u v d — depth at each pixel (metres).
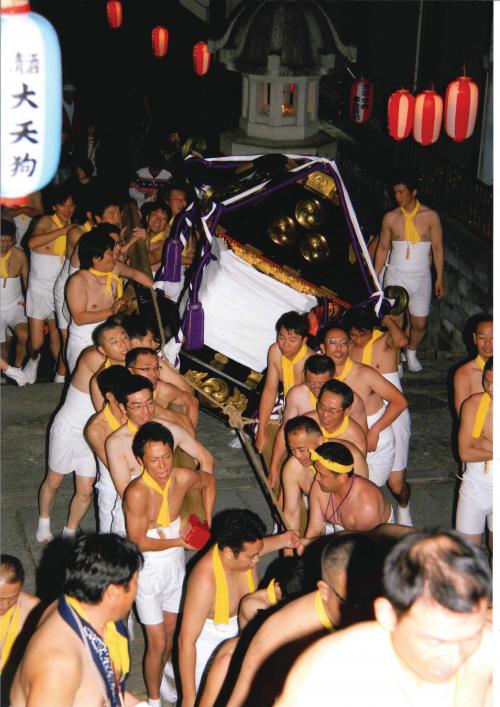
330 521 5.66
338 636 2.85
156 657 5.68
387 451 6.97
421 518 7.74
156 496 5.47
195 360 7.71
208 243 7.54
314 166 7.63
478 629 2.55
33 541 7.11
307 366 6.32
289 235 7.62
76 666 3.85
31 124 4.18
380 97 15.73
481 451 6.30
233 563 5.04
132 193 12.74
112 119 18.20
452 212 12.04
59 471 6.88
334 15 16.75
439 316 12.08
